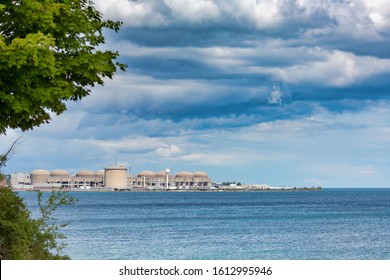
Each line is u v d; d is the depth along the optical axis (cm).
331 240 7762
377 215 14425
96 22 2695
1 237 2220
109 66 2567
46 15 2273
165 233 9012
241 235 8631
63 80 2420
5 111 2269
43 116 2544
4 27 2331
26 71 2203
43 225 2484
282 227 10319
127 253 6116
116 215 15175
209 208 19750
